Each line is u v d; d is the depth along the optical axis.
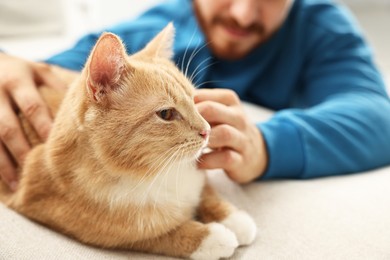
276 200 0.48
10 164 0.47
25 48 0.98
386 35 1.25
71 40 1.09
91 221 0.42
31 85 0.49
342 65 0.70
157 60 0.47
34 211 0.44
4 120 0.47
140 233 0.42
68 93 0.45
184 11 0.74
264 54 0.73
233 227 0.43
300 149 0.52
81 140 0.42
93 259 0.39
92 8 1.19
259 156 0.49
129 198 0.43
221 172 0.54
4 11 1.03
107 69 0.41
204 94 0.47
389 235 0.42
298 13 0.75
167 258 0.42
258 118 0.65
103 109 0.42
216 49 0.74
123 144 0.42
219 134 0.45
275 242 0.42
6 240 0.39
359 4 1.27
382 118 0.58
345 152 0.54
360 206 0.46
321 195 0.48
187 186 0.45
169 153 0.43
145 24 0.72
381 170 0.55
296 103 0.75
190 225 0.43
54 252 0.39
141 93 0.43
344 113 0.57
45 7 1.08
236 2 0.67
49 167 0.44
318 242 0.41
